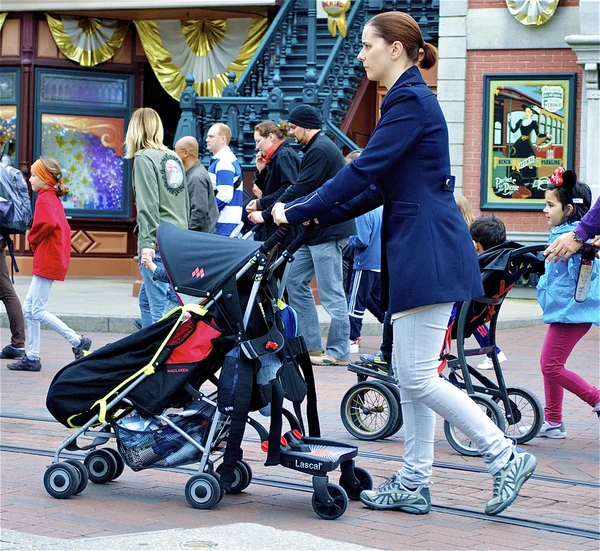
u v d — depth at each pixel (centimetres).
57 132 2044
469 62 1841
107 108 2067
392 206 503
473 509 533
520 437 712
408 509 523
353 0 1886
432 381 509
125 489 568
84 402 552
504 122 1822
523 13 1797
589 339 1338
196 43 2005
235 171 1163
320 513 513
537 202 1808
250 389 521
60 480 544
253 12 1948
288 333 551
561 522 512
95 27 2033
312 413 557
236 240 539
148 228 896
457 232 500
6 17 2027
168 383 539
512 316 1488
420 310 500
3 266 1078
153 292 916
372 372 723
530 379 988
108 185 2080
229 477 521
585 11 1731
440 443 717
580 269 667
